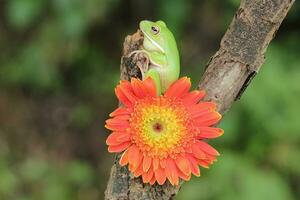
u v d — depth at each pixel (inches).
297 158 309.0
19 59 368.8
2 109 394.3
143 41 151.3
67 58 355.3
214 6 368.2
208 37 375.9
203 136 140.5
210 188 298.8
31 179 350.9
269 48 317.4
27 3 324.5
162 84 149.9
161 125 141.1
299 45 348.5
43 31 347.3
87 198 357.7
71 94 394.3
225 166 300.2
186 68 367.2
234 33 139.3
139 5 370.6
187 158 140.2
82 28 319.0
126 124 140.5
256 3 137.2
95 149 387.9
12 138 389.1
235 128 302.5
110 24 377.4
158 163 139.3
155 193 142.4
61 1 313.9
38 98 405.7
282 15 136.8
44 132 393.1
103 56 382.3
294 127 299.4
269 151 310.5
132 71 149.2
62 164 370.9
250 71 139.4
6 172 346.0
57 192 345.7
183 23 358.9
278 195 293.9
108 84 373.7
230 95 141.1
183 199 299.4
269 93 299.7
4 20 376.5
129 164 138.9
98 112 391.2
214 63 141.1
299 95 303.1
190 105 141.1
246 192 293.3
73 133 392.2
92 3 317.1
